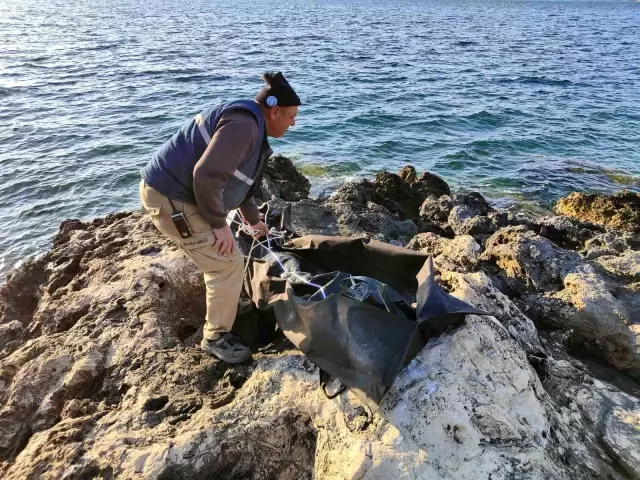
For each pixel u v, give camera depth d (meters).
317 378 3.11
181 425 3.00
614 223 9.58
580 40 48.03
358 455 2.61
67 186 12.86
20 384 3.43
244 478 2.97
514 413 2.87
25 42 35.47
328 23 61.25
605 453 3.12
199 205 2.88
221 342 3.45
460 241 5.28
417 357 2.95
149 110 19.69
